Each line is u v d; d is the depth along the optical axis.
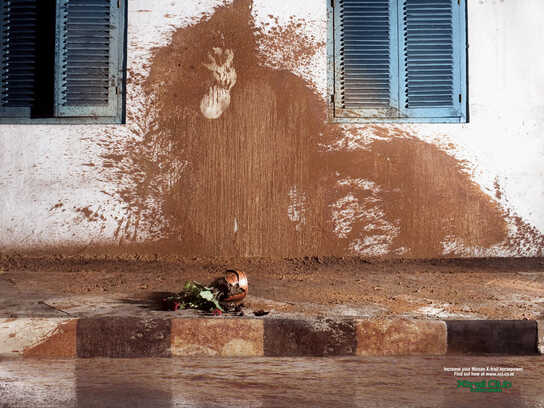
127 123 5.64
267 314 3.49
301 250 5.71
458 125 5.75
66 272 5.03
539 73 5.77
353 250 5.72
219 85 5.69
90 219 5.64
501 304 3.81
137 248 5.66
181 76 5.68
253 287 4.37
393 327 3.37
